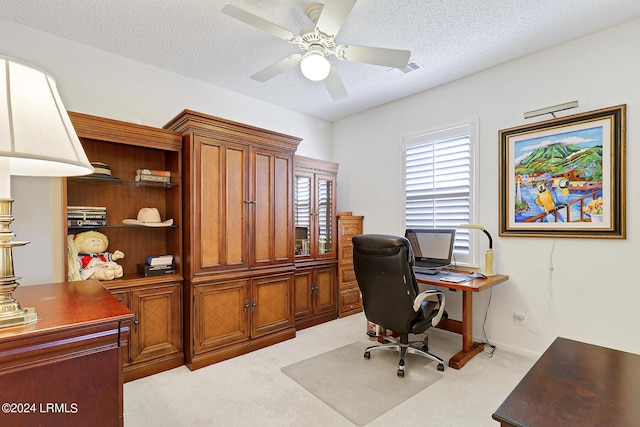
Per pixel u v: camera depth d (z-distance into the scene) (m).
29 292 1.38
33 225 2.24
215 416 1.92
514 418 0.86
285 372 2.49
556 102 2.64
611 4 2.11
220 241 2.74
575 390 1.00
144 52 2.69
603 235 2.40
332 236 3.97
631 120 2.30
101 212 2.44
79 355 0.95
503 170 2.92
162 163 2.93
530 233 2.76
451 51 2.71
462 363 2.58
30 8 2.12
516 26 2.35
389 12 2.17
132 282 2.40
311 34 1.96
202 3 2.08
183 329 2.64
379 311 2.58
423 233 3.33
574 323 2.55
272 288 3.09
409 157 3.71
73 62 2.52
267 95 3.62
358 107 4.05
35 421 0.89
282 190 3.22
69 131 0.97
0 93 0.83
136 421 1.87
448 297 3.35
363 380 2.36
